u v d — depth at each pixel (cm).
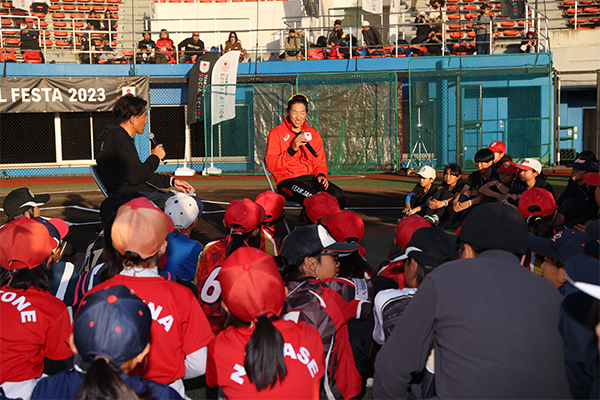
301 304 206
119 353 133
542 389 150
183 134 1642
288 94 1546
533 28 1666
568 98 1825
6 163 1561
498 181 573
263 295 165
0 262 206
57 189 1158
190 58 1616
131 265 196
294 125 462
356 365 228
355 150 1535
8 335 200
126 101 397
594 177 426
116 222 195
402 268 262
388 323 196
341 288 220
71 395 144
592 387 146
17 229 208
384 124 1531
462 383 154
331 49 1576
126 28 1942
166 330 192
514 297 157
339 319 208
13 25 1783
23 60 1600
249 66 1570
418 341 165
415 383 188
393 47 1576
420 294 167
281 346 156
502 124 1562
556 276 252
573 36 1727
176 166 1634
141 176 393
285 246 231
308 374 169
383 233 614
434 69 1516
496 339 152
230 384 168
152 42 1633
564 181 1122
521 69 1481
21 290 206
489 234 177
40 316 205
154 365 190
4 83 1405
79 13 1939
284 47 1677
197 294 245
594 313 141
